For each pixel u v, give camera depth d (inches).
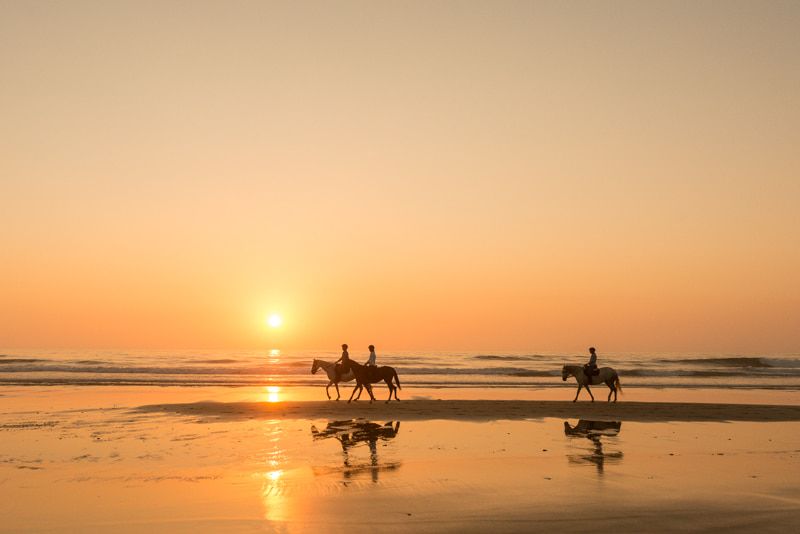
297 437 710.5
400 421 843.4
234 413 911.7
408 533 347.9
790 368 2795.3
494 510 393.1
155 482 480.1
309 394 1290.6
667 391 1462.8
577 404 1026.7
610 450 631.2
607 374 1064.8
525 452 617.0
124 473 515.2
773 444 673.0
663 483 471.2
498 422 839.1
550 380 1894.7
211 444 661.9
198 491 448.8
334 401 1074.7
